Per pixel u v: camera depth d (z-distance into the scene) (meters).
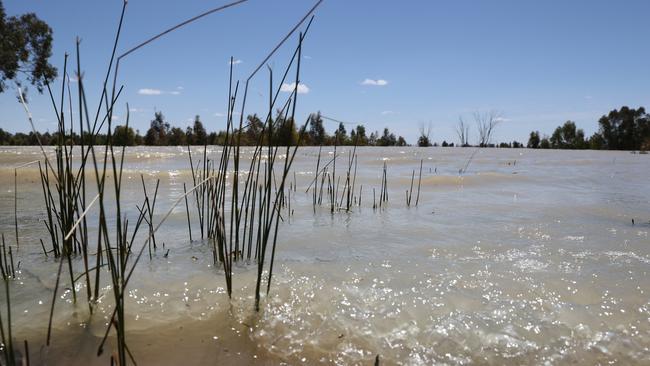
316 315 2.17
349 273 2.71
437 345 1.92
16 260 2.94
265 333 2.03
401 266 2.85
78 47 1.69
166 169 8.57
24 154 10.64
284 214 4.76
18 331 2.00
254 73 2.26
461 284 2.53
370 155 15.10
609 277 2.64
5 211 4.73
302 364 1.81
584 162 13.92
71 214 3.03
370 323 2.09
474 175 8.55
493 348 1.89
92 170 8.04
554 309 2.21
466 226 4.11
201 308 2.25
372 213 4.86
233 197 2.53
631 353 1.86
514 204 5.48
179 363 1.80
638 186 7.51
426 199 5.91
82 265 2.84
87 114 1.85
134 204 5.08
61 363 1.77
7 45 14.63
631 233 3.77
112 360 1.66
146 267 2.82
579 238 3.60
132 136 20.72
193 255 3.12
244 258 3.07
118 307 1.66
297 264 2.88
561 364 1.79
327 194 6.30
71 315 2.16
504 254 3.13
